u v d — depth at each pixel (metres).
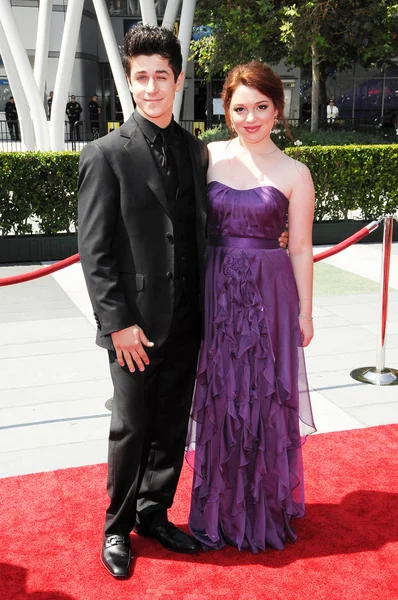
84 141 20.53
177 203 2.36
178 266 2.37
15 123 21.72
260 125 2.41
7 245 7.75
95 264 2.24
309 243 2.57
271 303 2.51
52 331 5.32
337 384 4.27
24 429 3.66
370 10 13.42
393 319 5.62
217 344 2.54
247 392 2.52
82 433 3.61
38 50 11.04
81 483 3.08
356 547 2.60
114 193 2.24
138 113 2.31
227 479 2.59
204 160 2.48
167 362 2.56
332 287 6.66
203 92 25.23
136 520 2.71
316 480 3.10
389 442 3.47
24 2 24.08
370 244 8.91
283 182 2.47
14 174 7.54
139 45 2.19
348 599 2.29
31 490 3.01
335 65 18.64
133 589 2.36
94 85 26.36
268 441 2.57
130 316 2.27
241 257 2.49
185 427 2.65
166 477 2.66
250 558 2.55
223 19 14.60
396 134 18.52
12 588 2.36
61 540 2.65
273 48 15.83
